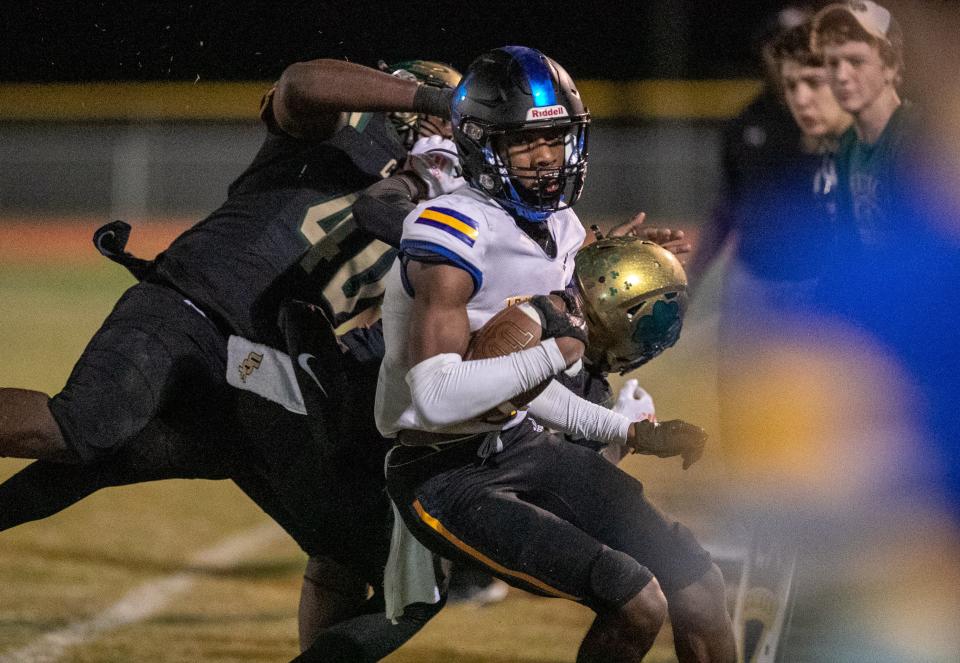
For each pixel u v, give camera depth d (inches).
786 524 565.0
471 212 421.1
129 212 2755.9
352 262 527.2
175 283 515.8
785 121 574.9
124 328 503.2
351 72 497.0
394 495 447.8
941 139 503.2
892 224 525.0
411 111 494.6
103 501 930.7
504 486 438.9
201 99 2664.9
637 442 442.0
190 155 2736.2
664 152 2566.4
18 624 637.9
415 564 474.3
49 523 858.8
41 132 2758.4
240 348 510.6
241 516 892.6
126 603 683.4
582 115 434.6
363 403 511.8
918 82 503.8
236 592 711.1
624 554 423.5
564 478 445.1
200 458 530.6
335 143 534.0
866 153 524.1
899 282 537.0
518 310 407.8
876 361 562.3
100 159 2755.9
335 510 514.9
